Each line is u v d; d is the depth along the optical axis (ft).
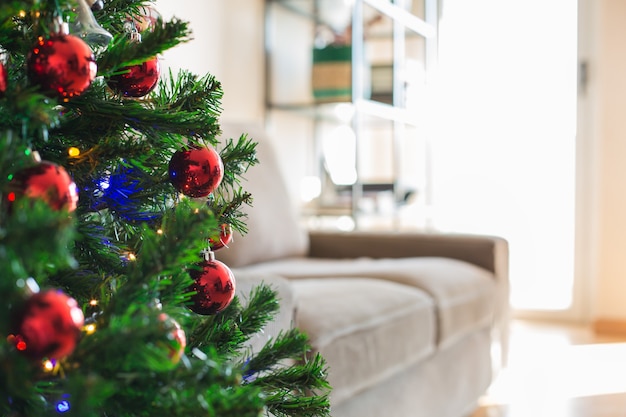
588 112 18.78
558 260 19.21
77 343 2.88
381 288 8.29
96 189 3.65
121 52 3.31
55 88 3.03
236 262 9.97
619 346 16.14
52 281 3.39
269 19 15.42
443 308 9.01
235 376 2.91
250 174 10.69
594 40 18.60
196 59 13.08
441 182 20.47
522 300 19.56
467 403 10.24
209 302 3.69
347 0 14.80
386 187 17.22
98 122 3.40
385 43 19.69
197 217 3.10
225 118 14.10
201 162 3.60
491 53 19.89
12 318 2.68
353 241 12.11
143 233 3.45
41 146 3.37
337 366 6.32
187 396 2.85
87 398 2.53
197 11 13.10
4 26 3.21
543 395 12.34
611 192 17.80
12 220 2.57
